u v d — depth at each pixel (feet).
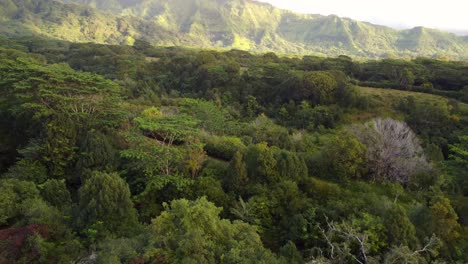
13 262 40.34
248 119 157.89
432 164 84.12
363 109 157.79
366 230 50.78
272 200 62.39
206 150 88.63
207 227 45.98
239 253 42.91
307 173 71.92
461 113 146.92
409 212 60.59
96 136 75.56
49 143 72.64
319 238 53.36
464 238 59.11
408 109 153.48
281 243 57.11
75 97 92.22
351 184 75.31
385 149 81.92
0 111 93.76
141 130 86.48
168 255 40.37
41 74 96.07
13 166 73.36
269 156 69.26
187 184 66.18
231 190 67.31
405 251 45.27
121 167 74.79
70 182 72.64
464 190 80.89
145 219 60.75
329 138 108.06
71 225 50.88
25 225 47.19
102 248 42.32
